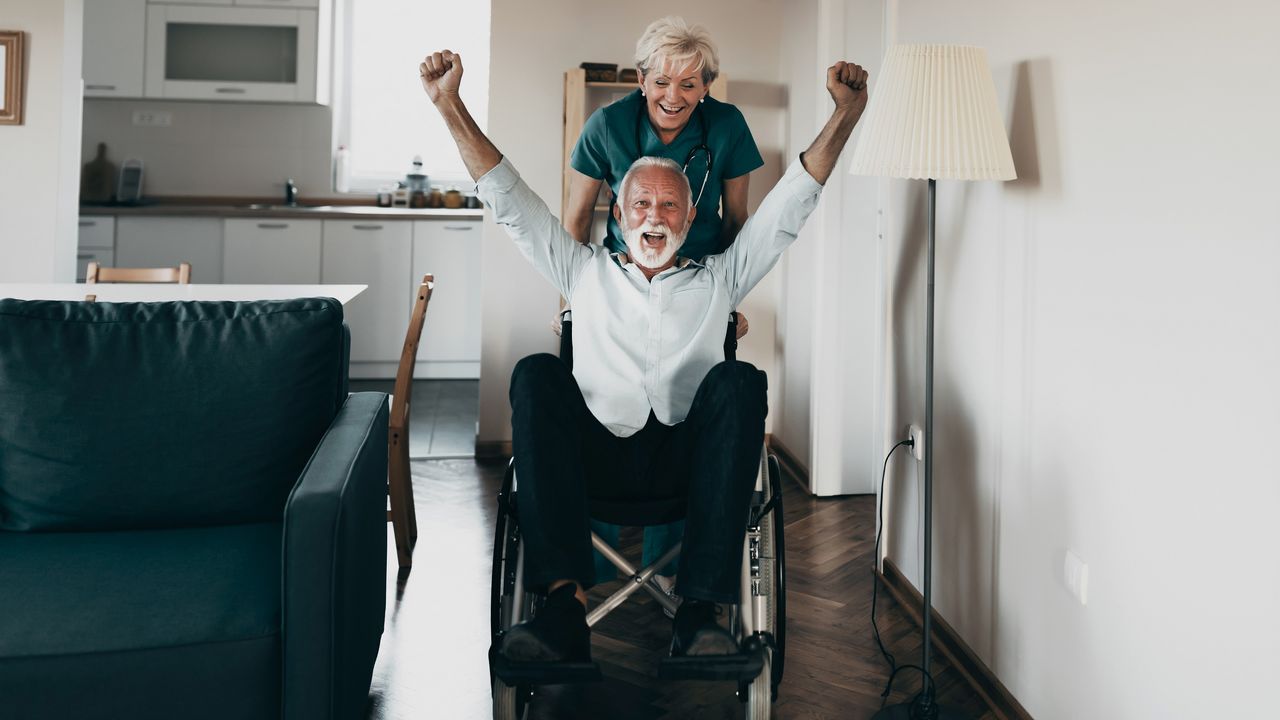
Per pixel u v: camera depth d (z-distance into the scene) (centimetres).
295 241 646
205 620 189
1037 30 227
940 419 287
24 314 229
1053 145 219
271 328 236
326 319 241
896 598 323
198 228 638
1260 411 153
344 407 253
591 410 236
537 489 210
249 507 230
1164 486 178
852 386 429
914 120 223
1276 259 149
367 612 230
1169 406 177
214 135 688
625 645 288
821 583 336
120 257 634
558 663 195
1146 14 182
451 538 375
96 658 183
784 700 254
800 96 454
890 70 229
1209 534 166
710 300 238
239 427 230
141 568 200
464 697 255
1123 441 192
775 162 496
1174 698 176
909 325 311
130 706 185
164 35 640
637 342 236
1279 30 148
